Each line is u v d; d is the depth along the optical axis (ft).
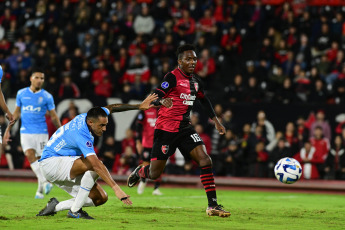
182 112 83.76
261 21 231.09
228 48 220.02
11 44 242.58
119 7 244.63
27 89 115.96
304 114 176.86
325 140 171.83
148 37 231.71
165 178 177.47
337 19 224.12
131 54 226.58
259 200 127.24
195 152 82.58
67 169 74.54
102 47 228.22
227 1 243.40
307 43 212.43
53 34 237.86
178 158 183.21
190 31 228.84
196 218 79.82
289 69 205.26
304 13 226.79
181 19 233.96
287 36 218.79
